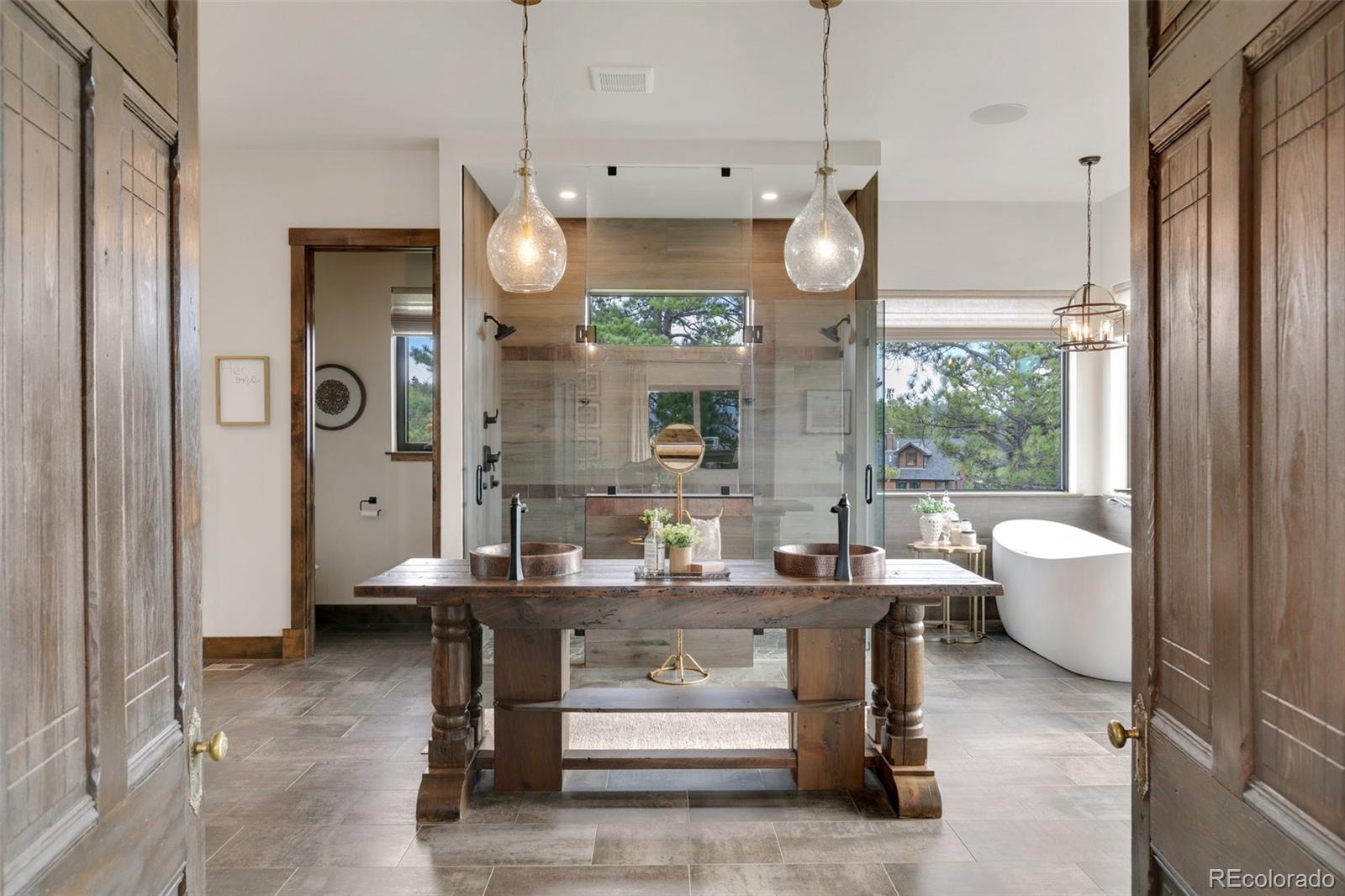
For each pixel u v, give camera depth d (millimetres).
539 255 3244
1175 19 1171
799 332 5109
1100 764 3422
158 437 1106
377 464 6105
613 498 5094
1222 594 1022
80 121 908
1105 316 5320
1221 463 1022
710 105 4391
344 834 2793
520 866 2584
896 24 3520
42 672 825
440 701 2984
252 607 5129
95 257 926
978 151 5082
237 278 5094
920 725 3016
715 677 4820
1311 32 837
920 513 5984
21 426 790
